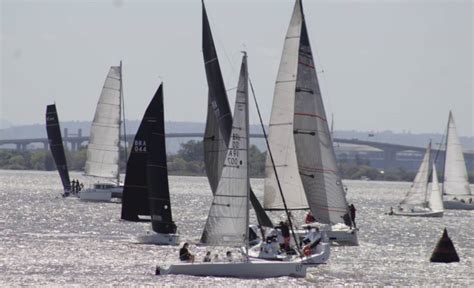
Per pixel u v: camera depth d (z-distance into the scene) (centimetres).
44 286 19100
